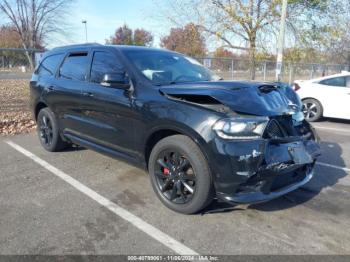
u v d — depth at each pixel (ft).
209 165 10.41
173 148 11.21
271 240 10.14
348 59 86.28
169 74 13.67
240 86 11.12
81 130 15.80
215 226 10.89
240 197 10.21
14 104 32.94
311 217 11.59
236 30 44.78
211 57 49.55
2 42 105.19
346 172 16.29
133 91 12.55
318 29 44.65
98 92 14.08
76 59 16.35
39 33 99.04
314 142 12.61
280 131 11.04
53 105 17.46
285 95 12.28
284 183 11.41
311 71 71.00
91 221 11.10
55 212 11.68
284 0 37.40
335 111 30.14
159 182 12.18
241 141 10.00
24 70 47.37
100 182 14.47
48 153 18.70
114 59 13.92
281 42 38.91
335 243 10.03
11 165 16.60
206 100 10.71
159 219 11.28
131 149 13.05
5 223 10.86
